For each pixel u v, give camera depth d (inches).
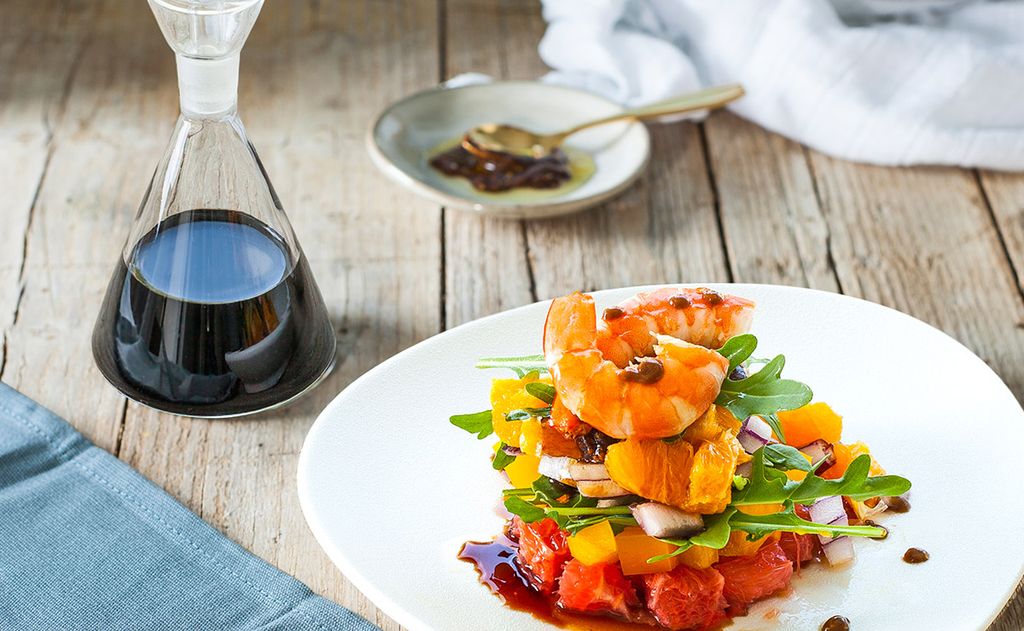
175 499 34.3
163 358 35.0
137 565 33.2
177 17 33.3
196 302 34.6
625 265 39.8
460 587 32.1
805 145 43.5
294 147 42.8
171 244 34.5
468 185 41.1
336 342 37.5
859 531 31.4
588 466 31.7
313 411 36.1
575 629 31.7
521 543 32.4
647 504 31.4
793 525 31.5
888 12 44.8
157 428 35.7
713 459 31.1
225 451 35.3
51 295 38.5
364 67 45.5
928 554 32.3
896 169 42.8
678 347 31.3
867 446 34.0
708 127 43.9
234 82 34.3
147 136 42.9
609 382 31.0
